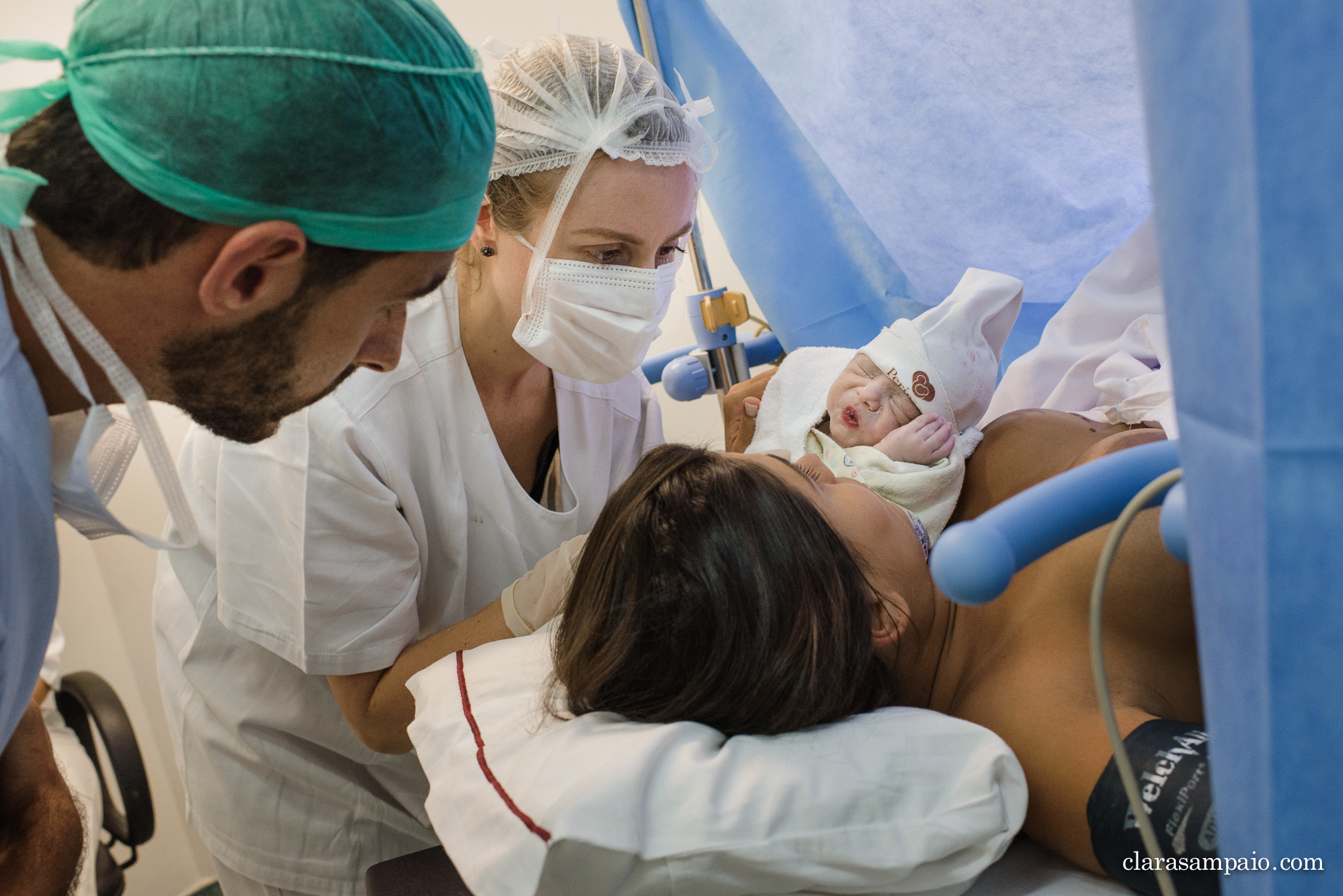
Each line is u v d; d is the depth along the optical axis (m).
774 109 1.75
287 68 0.65
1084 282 1.42
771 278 1.80
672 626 0.77
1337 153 0.33
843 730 0.75
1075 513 0.54
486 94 0.79
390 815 1.44
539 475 1.39
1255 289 0.34
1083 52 1.30
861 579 0.82
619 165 1.07
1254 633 0.37
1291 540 0.35
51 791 1.05
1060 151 1.45
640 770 0.68
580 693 0.81
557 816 0.64
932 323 1.24
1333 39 0.32
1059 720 0.78
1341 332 0.34
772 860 0.66
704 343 1.55
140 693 2.57
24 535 0.69
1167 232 0.38
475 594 1.32
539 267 1.11
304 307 0.73
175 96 0.64
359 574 1.12
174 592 1.43
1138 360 1.32
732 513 0.78
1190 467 0.39
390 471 1.12
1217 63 0.35
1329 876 0.38
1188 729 0.69
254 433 0.81
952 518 1.21
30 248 0.64
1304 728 0.37
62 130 0.66
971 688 0.91
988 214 1.54
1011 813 0.71
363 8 0.68
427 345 1.19
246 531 1.15
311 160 0.66
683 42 1.76
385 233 0.73
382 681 1.16
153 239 0.66
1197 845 0.63
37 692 2.19
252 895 1.46
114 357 0.69
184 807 2.65
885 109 1.53
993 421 1.28
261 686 1.36
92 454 0.83
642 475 0.86
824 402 1.33
